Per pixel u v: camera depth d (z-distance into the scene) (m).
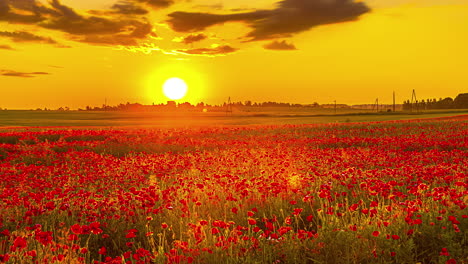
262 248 5.38
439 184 9.22
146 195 6.91
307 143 22.72
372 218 6.11
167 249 5.72
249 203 7.84
